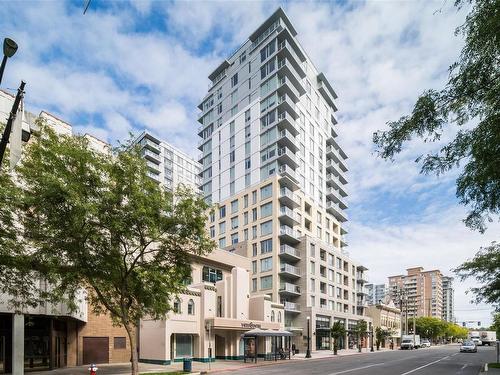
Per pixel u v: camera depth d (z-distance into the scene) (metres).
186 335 32.94
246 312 40.78
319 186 76.56
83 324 28.48
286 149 63.12
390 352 60.03
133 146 17.75
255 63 71.88
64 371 23.56
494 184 7.35
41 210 15.27
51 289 20.64
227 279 40.28
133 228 17.59
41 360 24.11
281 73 67.38
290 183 64.50
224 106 77.69
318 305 64.62
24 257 15.69
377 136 7.26
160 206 17.61
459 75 6.39
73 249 16.16
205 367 27.73
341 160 88.00
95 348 29.03
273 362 34.72
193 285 35.56
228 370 26.34
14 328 16.97
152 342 30.75
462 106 6.60
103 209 16.16
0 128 14.81
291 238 62.88
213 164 77.75
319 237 73.75
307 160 72.69
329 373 23.88
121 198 16.84
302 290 62.28
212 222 74.31
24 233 16.14
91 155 16.14
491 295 27.27
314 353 54.00
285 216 61.88
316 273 65.50
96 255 17.20
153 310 20.22
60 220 15.49
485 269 26.20
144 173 17.48
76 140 16.30
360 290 84.12
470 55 6.31
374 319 92.56
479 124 6.70
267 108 67.31
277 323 43.38
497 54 6.08
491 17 5.98
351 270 80.62
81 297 24.52
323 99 84.12
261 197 64.75
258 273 62.75
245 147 70.50
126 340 31.25
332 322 67.00
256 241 64.31
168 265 19.53
